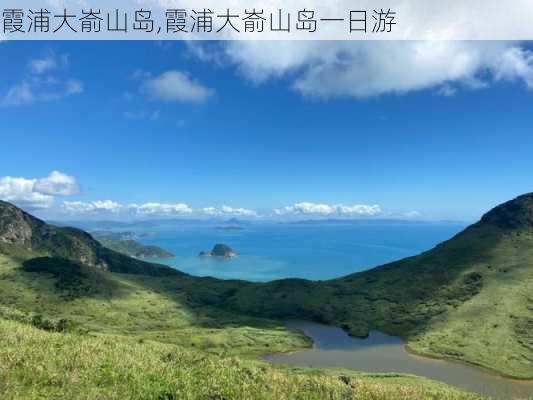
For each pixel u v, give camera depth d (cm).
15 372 2108
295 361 16700
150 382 2245
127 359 2720
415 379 10100
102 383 2155
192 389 2200
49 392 1936
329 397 2511
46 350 2634
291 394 2431
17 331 3294
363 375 10469
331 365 16212
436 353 17525
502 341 17738
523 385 13900
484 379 14500
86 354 2666
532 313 19738
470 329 19275
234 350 17562
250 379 2614
